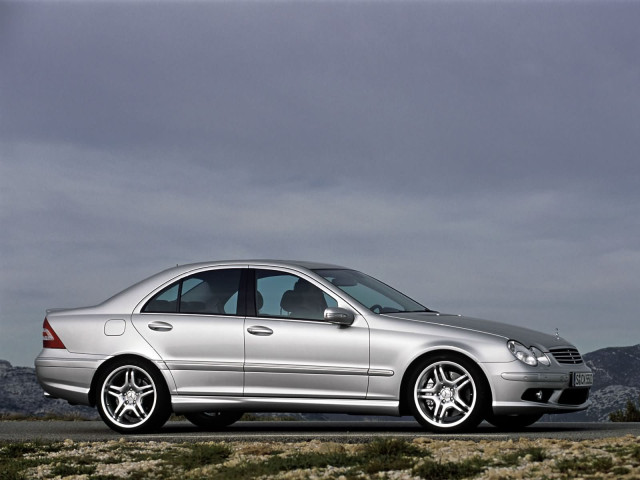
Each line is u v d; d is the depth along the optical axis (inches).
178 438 409.4
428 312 448.5
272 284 442.6
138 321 451.5
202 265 456.8
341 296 430.9
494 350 405.1
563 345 429.4
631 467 281.3
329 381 422.3
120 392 449.7
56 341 462.0
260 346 432.1
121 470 334.6
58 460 355.9
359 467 308.5
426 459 313.1
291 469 316.2
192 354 440.5
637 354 5477.4
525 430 443.2
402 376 412.5
